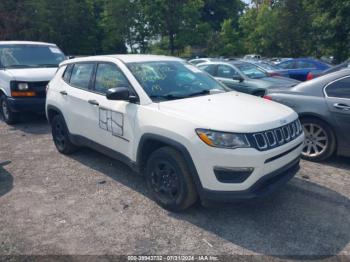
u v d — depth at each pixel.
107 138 4.47
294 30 33.84
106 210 3.85
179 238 3.29
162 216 3.70
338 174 4.71
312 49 31.47
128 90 3.96
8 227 3.52
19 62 8.30
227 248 3.13
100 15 38.88
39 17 32.34
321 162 5.13
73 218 3.69
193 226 3.49
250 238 3.27
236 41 39.44
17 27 30.58
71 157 5.61
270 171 3.34
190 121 3.38
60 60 8.95
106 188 4.41
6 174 4.93
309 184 4.40
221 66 9.73
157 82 4.20
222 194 3.27
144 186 4.46
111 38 36.44
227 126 3.23
